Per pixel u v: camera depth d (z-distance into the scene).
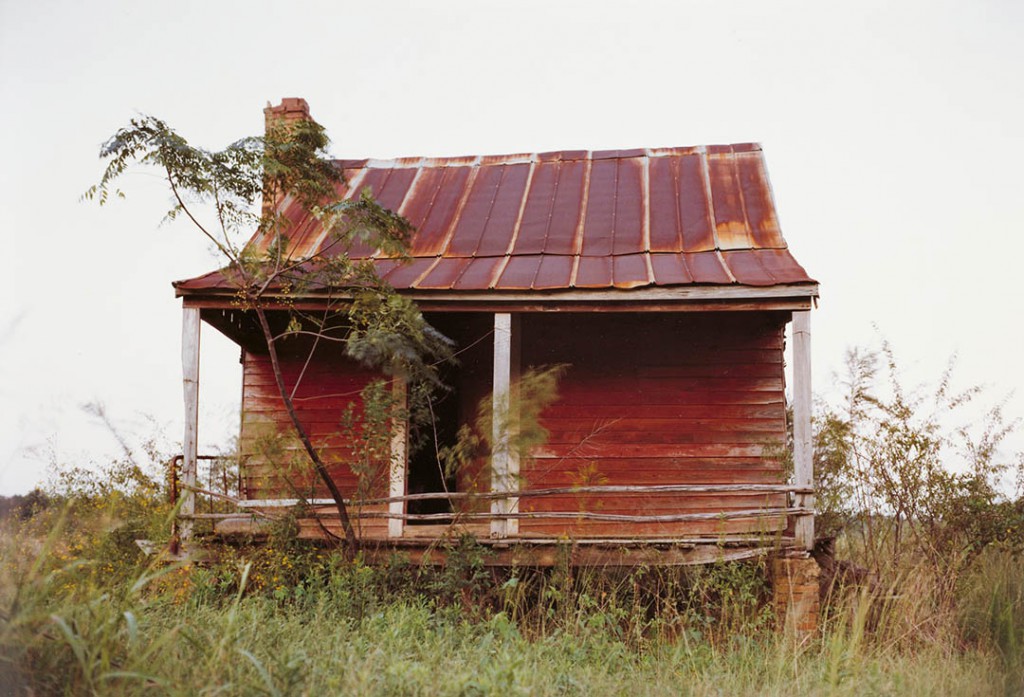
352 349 11.62
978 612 11.61
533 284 13.04
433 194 17.47
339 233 12.75
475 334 15.63
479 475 13.24
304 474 12.75
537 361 14.98
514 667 7.66
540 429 12.51
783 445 14.25
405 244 12.75
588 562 12.16
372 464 13.81
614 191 16.97
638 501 14.29
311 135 12.45
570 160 18.31
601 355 14.85
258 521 12.34
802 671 9.21
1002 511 13.30
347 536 12.19
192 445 12.71
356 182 18.12
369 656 7.33
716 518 11.85
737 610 10.97
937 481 13.45
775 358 14.58
